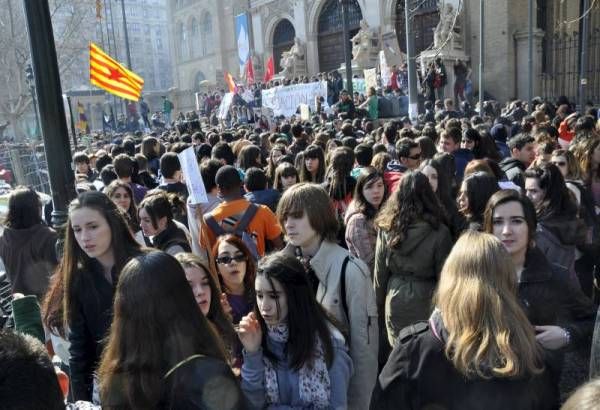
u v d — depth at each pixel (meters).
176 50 51.91
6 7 31.25
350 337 2.91
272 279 2.43
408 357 2.09
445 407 1.98
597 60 23.25
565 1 23.38
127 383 1.89
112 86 9.11
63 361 3.30
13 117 31.84
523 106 16.41
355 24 29.66
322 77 24.34
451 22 22.27
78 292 2.85
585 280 4.02
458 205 4.30
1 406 1.37
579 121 6.92
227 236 3.57
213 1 43.44
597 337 2.18
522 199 2.81
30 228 4.27
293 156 8.05
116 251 2.81
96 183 7.31
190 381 1.87
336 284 2.97
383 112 17.45
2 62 31.95
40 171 15.41
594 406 1.18
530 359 1.93
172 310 1.94
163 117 35.62
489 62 22.70
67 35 33.19
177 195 5.34
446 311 2.04
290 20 33.47
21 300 2.88
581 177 4.96
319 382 2.43
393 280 3.58
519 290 2.71
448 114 13.42
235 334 2.79
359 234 4.17
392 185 5.16
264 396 2.48
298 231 3.04
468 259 2.06
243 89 25.16
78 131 35.69
